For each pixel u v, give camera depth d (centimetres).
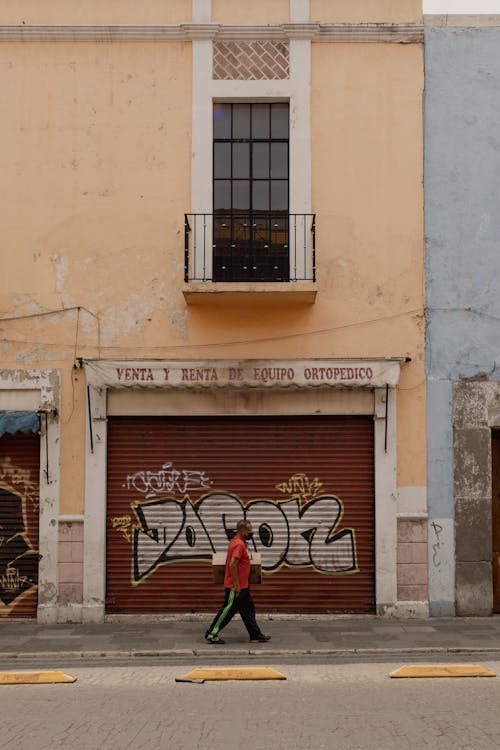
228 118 1328
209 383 1259
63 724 729
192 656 1042
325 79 1314
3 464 1289
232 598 1080
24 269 1298
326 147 1305
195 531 1277
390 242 1298
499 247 1300
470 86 1313
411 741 665
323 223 1296
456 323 1291
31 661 1023
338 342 1285
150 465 1285
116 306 1292
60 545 1264
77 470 1273
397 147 1308
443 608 1262
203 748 652
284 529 1278
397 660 1013
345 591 1269
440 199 1303
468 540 1270
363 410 1279
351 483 1284
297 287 1230
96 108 1314
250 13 1319
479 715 745
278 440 1289
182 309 1291
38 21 1320
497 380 1287
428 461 1277
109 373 1259
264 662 1006
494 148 1309
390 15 1323
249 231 1312
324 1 1320
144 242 1298
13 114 1314
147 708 781
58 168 1308
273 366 1265
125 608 1266
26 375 1284
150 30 1310
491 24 1322
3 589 1272
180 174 1304
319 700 806
